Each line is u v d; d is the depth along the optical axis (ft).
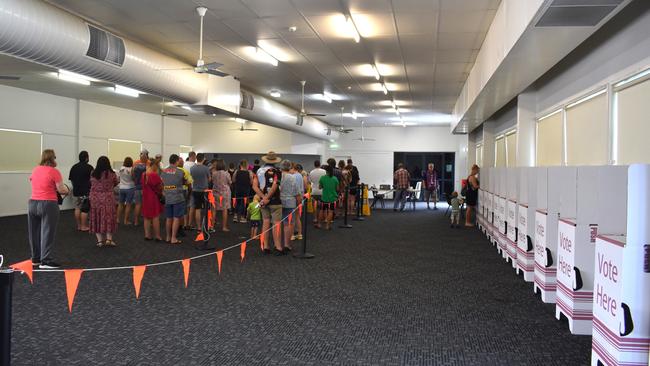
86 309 13.60
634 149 15.31
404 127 68.80
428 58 28.07
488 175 29.40
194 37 24.16
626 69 15.57
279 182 22.80
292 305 14.30
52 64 18.33
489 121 43.27
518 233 18.94
